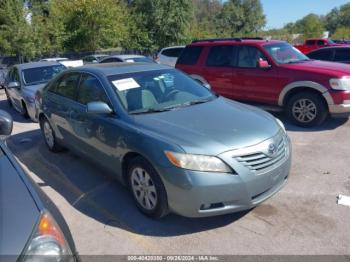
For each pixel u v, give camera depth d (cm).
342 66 674
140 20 3259
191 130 339
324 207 369
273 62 704
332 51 1112
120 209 383
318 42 2473
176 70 493
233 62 776
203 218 356
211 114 382
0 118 338
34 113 790
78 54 2756
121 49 3088
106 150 404
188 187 306
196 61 852
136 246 318
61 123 510
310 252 299
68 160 543
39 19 2556
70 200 411
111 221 361
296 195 398
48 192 434
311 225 337
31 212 206
